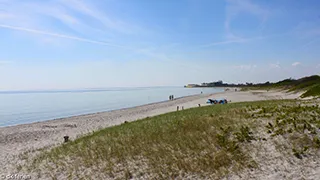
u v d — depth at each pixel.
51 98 107.12
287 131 10.14
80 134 20.64
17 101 86.00
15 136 22.08
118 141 12.33
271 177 7.30
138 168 8.84
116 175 8.50
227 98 60.66
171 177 7.96
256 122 12.01
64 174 9.09
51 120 34.03
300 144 9.03
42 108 57.09
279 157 8.45
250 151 9.10
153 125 15.53
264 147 9.26
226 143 9.96
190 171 8.20
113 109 52.03
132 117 33.41
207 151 9.55
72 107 58.97
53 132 24.02
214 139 10.55
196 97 77.81
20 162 11.66
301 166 7.73
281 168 7.75
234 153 9.08
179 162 8.83
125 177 8.27
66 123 30.11
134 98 97.12
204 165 8.48
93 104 67.88
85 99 94.31
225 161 8.58
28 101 85.75
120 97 107.31
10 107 60.38
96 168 9.24
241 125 11.77
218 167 8.27
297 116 11.86
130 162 9.42
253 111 14.84
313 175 7.11
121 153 10.38
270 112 13.64
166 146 10.59
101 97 110.31
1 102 80.12
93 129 23.98
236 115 14.23
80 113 45.81
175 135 11.95
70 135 21.12
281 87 104.19
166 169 8.49
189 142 10.65
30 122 34.41
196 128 12.61
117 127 18.27
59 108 56.56
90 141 13.45
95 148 11.66
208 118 14.62
